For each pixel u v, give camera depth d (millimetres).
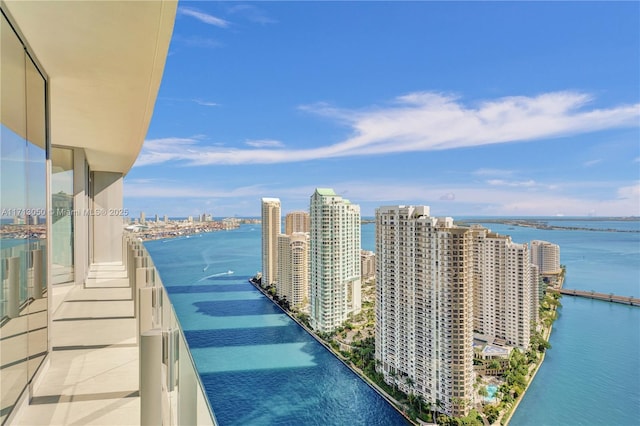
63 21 2641
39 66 3283
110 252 9867
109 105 4547
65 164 6789
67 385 2705
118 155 7738
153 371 1466
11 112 2562
